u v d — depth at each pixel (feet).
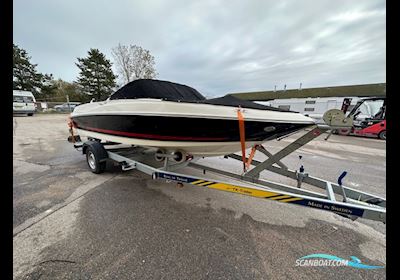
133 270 4.48
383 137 26.04
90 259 4.75
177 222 6.40
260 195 5.89
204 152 8.43
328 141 24.75
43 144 18.88
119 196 8.14
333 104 47.93
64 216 6.54
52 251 4.96
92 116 10.32
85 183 9.42
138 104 7.64
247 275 4.44
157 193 8.52
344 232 6.10
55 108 70.95
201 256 4.95
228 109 6.82
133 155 11.14
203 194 8.55
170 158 8.45
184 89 10.39
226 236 5.76
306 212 7.23
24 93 50.47
